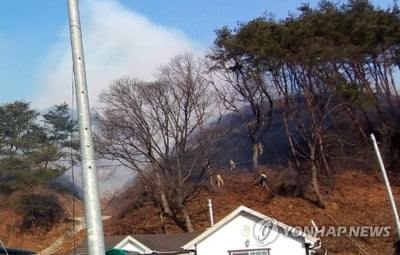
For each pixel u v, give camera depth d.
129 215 52.25
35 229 56.72
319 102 52.00
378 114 56.50
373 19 54.94
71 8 7.62
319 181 50.88
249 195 51.28
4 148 65.31
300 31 52.50
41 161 61.88
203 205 50.84
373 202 46.44
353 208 46.12
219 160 54.81
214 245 30.84
